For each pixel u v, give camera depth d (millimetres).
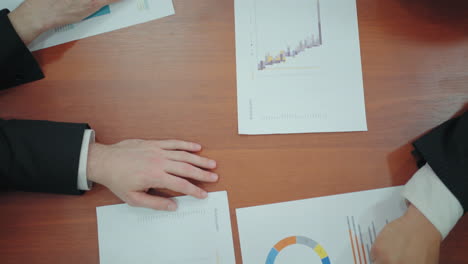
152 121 603
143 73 612
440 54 624
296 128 595
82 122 602
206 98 605
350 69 612
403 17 632
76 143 557
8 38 574
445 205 539
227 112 602
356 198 588
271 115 600
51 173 549
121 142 588
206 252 570
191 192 571
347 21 626
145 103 605
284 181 588
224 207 581
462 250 576
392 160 597
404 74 617
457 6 637
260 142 595
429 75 618
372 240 580
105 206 579
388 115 606
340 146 597
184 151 587
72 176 550
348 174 592
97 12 618
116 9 621
